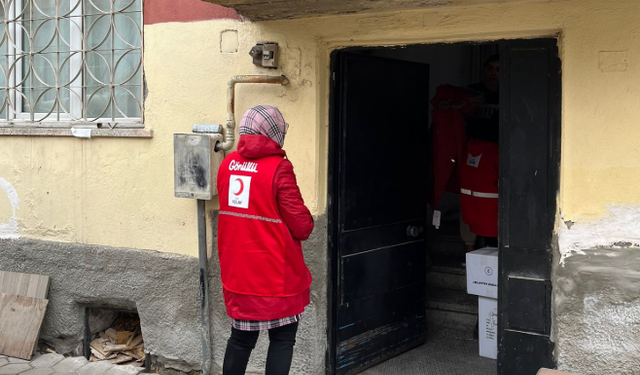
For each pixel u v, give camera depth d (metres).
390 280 4.84
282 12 3.91
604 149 3.42
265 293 3.39
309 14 3.95
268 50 4.13
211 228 4.44
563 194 3.52
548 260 3.72
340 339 4.44
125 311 5.00
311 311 4.23
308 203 4.17
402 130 4.86
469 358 4.89
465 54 6.96
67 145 4.91
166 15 4.52
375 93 4.58
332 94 4.23
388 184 4.76
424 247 5.18
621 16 3.33
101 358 5.03
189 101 4.48
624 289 3.41
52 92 5.10
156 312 4.70
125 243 4.77
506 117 3.76
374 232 4.66
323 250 4.27
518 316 3.82
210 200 4.42
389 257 4.82
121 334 5.15
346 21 3.97
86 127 4.86
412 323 5.09
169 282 4.63
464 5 3.63
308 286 3.57
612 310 3.44
